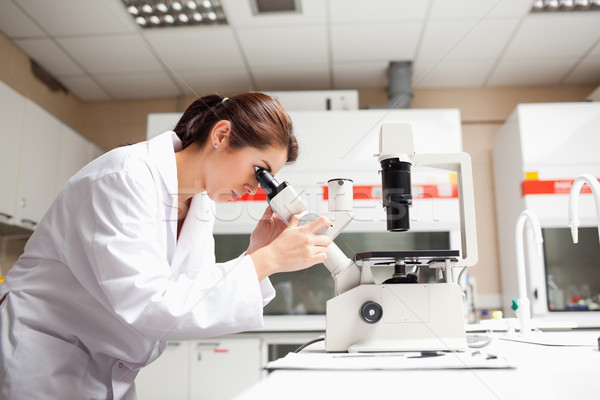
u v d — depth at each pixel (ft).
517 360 2.34
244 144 3.03
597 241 8.57
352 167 9.22
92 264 2.57
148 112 12.11
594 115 9.21
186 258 3.43
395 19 8.97
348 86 11.60
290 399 1.56
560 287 8.51
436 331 2.90
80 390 2.87
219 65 10.55
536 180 9.09
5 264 9.92
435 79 11.13
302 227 2.80
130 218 2.59
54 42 9.63
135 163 2.77
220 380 7.99
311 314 8.80
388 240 8.95
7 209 8.43
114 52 10.00
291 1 8.50
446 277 3.05
